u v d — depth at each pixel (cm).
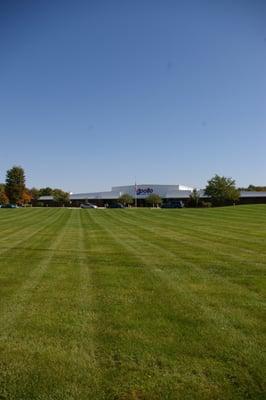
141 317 664
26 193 12531
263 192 10375
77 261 1279
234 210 5594
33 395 417
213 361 488
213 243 1811
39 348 533
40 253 1477
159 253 1470
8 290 865
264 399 405
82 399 409
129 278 998
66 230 2694
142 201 12581
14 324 630
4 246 1712
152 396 413
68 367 477
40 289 874
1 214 5450
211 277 1009
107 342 551
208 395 414
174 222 3553
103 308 720
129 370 468
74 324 628
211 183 9519
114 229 2769
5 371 469
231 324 625
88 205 9756
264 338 562
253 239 1988
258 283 934
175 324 625
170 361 489
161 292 843
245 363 481
